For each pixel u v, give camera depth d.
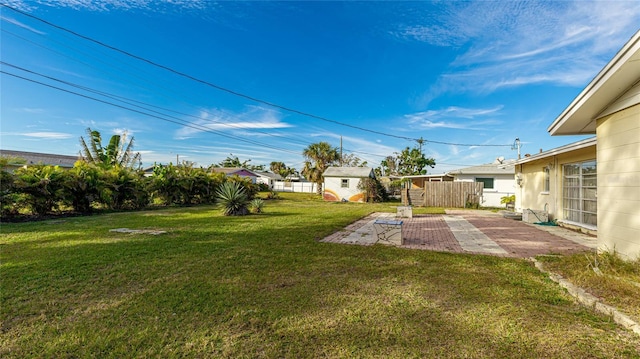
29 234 7.47
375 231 6.82
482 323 2.79
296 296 3.45
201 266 4.66
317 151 30.58
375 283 3.90
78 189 12.05
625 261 3.96
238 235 7.45
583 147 7.56
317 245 6.30
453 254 5.56
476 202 18.17
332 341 2.48
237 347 2.39
